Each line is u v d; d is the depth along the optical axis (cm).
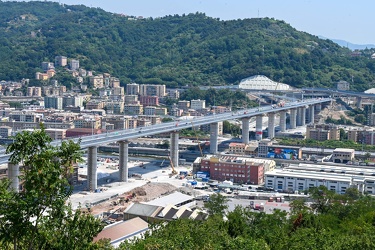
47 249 9662
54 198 9531
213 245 16788
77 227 9894
